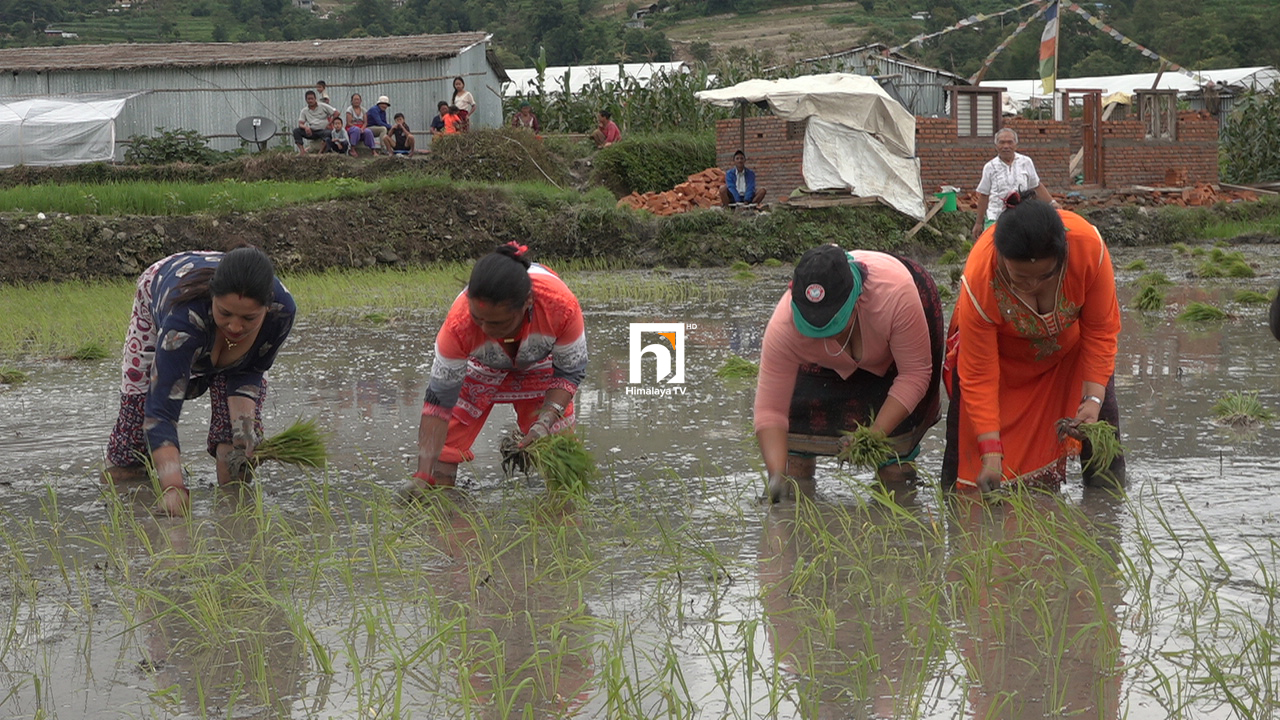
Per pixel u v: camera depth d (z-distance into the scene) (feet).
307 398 24.86
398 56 86.63
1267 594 11.79
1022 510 14.61
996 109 73.51
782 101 64.23
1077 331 16.25
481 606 12.16
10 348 33.14
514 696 9.43
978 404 16.11
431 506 15.51
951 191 67.46
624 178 80.02
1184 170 82.58
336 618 11.91
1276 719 9.12
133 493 17.24
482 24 381.19
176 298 15.58
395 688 10.08
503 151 75.61
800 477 17.42
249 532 15.08
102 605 12.42
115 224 53.42
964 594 12.14
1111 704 9.47
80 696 10.05
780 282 51.93
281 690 10.08
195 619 11.92
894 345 16.05
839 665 10.41
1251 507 15.15
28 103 84.02
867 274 15.83
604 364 28.81
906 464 17.28
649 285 48.80
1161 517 14.80
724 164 76.13
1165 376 25.07
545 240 61.77
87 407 24.40
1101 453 15.56
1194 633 10.73
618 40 325.62
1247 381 24.34
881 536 14.32
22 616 12.09
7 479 18.26
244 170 76.38
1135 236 71.10
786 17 375.25
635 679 10.20
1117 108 107.34
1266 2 298.15
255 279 14.78
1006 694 9.70
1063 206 72.49
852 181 64.85
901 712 9.41
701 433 20.89
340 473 18.43
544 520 15.31
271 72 87.04
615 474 17.97
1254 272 50.06
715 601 12.18
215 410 17.69
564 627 11.50
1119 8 280.10
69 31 400.26
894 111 64.80
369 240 58.49
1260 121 98.63
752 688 9.98
